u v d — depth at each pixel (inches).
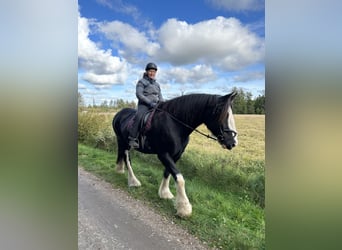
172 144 101.1
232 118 90.7
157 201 111.0
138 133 110.2
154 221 93.4
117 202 106.5
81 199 107.0
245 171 116.2
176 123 100.9
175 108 101.0
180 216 96.9
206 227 91.7
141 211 100.5
